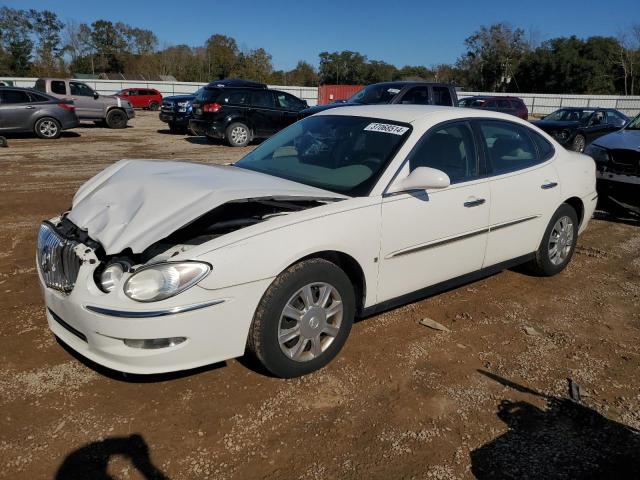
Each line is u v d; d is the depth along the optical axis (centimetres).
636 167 724
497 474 261
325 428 290
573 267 562
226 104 1495
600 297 484
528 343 393
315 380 332
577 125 1516
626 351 387
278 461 264
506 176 440
